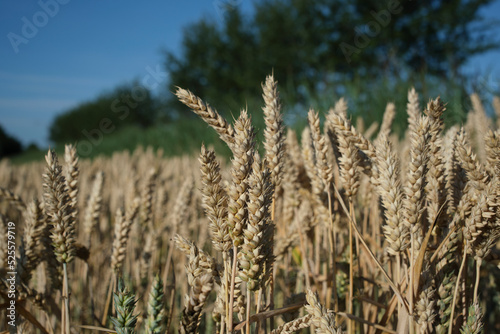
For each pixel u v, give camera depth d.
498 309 2.48
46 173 1.58
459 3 21.72
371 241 2.36
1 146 60.53
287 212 2.32
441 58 22.28
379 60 23.14
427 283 1.47
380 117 7.79
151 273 2.70
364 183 2.49
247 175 1.19
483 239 1.44
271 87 1.55
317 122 1.71
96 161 5.66
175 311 2.78
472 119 4.03
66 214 1.63
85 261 2.18
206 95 27.81
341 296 2.12
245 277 1.21
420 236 1.41
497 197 1.38
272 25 25.98
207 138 12.62
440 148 1.49
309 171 1.95
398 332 1.44
